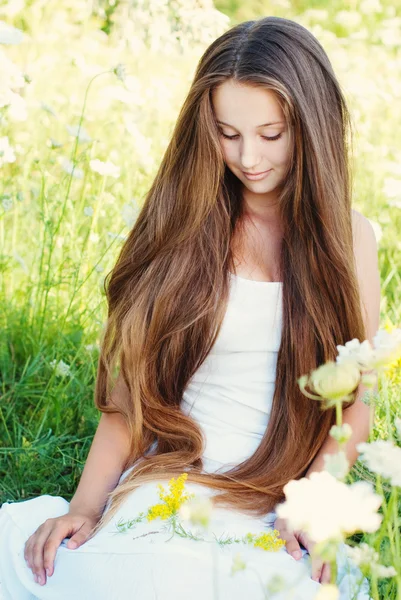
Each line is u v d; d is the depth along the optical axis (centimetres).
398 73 480
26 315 317
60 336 291
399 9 661
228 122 190
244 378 203
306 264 198
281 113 187
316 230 196
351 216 208
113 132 412
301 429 199
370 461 129
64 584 180
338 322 200
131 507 187
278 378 201
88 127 419
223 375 204
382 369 140
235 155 194
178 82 446
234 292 201
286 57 187
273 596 168
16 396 285
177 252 205
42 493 251
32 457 256
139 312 207
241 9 643
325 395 128
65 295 335
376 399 184
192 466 199
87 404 285
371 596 170
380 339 137
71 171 304
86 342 309
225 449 201
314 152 190
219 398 204
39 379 295
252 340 202
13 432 281
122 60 469
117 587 172
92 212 317
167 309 204
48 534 190
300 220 196
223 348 203
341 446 129
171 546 172
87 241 318
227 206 205
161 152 396
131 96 340
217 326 201
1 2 491
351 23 602
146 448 212
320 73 193
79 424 276
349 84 426
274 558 174
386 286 338
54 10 510
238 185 205
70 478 257
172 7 449
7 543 194
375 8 598
